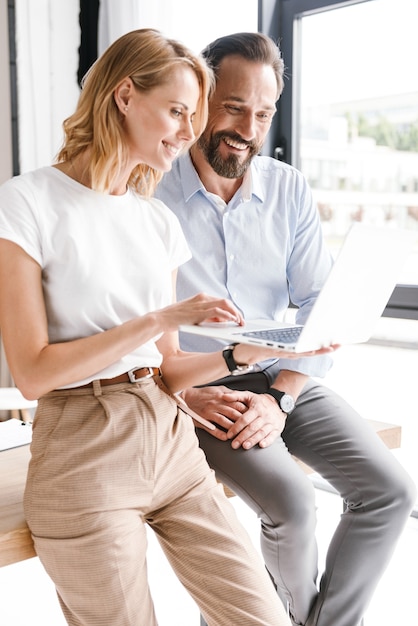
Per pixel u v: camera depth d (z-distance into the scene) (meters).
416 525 2.67
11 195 1.28
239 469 1.58
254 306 1.89
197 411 1.69
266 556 1.61
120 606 1.22
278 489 1.54
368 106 2.80
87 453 1.25
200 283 1.84
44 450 1.27
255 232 1.87
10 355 1.25
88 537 1.20
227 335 1.30
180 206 1.84
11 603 2.24
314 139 2.99
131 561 1.23
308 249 1.92
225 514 1.36
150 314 1.28
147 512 1.33
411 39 2.65
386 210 2.79
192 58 1.38
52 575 1.26
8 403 2.01
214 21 3.09
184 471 1.36
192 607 2.21
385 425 2.01
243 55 1.73
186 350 1.82
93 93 1.36
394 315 2.68
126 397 1.32
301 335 1.25
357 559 1.66
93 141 1.36
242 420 1.64
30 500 1.26
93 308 1.32
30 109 3.46
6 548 1.26
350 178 2.88
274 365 1.88
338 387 2.96
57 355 1.23
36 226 1.28
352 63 2.83
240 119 1.75
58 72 3.51
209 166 1.82
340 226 2.95
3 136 3.47
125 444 1.27
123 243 1.38
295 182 1.91
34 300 1.25
